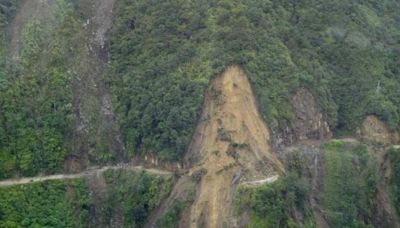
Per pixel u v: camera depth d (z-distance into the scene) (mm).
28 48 142875
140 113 134375
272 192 116500
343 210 129625
